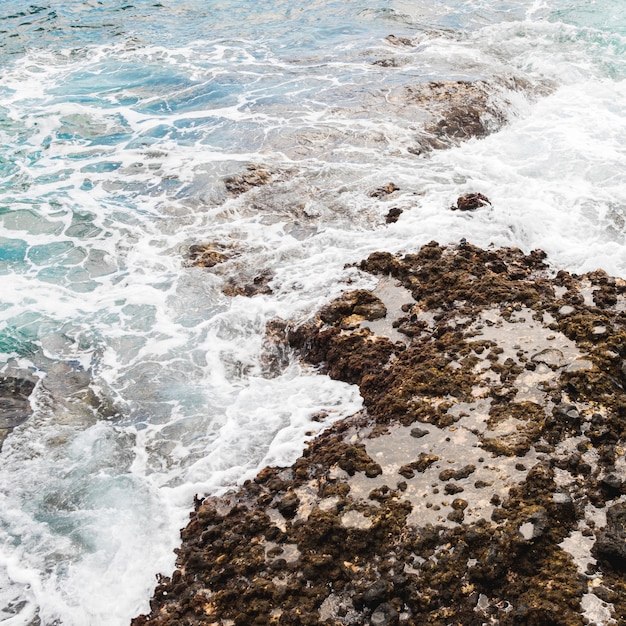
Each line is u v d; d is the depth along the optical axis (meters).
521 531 4.86
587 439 5.62
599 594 4.45
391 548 5.07
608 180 9.91
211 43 16.75
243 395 7.12
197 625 4.90
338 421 6.54
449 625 4.56
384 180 10.32
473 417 6.05
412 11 18.06
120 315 8.33
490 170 10.52
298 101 13.16
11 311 8.47
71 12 19.27
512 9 17.55
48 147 12.27
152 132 12.51
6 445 6.72
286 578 5.06
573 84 13.36
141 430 6.80
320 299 8.04
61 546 5.72
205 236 9.57
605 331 6.53
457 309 7.42
